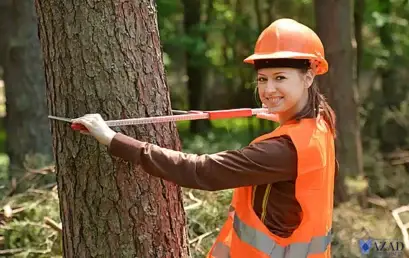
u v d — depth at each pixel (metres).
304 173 3.22
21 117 9.11
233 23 12.90
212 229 5.62
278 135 3.26
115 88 3.60
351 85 8.14
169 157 3.22
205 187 3.21
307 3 12.55
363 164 9.18
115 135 3.31
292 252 3.29
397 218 5.71
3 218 5.89
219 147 11.30
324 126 3.39
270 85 3.28
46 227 5.66
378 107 11.84
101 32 3.58
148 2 3.71
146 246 3.71
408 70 12.27
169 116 3.57
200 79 14.32
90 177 3.65
